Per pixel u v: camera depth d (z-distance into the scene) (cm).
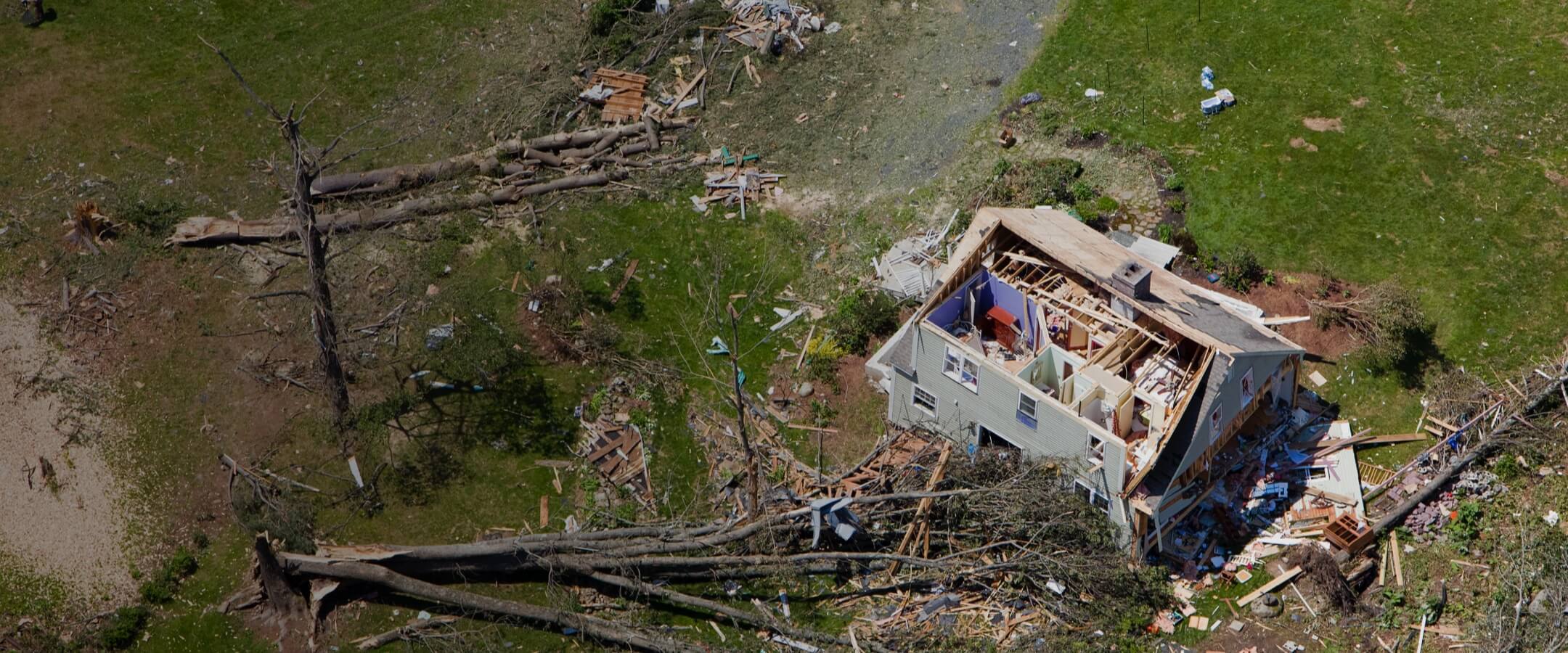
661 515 3180
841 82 4150
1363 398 3212
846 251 3694
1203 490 2992
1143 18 4156
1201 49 4031
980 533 3025
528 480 3281
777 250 3725
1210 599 2912
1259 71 3941
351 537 3194
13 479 3344
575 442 3356
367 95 4262
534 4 4512
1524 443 3012
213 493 3300
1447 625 2806
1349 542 2898
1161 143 3809
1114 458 2780
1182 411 2777
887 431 3244
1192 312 2945
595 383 3466
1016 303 3061
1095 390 2812
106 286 3725
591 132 4028
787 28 4328
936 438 3155
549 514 3209
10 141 4156
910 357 3091
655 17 4375
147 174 4050
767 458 3253
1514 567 2841
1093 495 2931
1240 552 2980
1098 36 4138
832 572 3042
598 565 3002
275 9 4562
